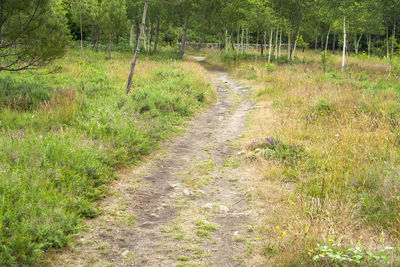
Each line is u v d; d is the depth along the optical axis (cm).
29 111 953
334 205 495
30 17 1027
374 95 1252
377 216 471
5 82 1206
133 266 382
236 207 547
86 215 489
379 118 985
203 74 2225
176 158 802
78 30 4322
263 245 418
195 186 634
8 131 730
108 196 566
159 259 398
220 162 780
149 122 1008
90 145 716
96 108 1002
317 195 552
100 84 1496
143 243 434
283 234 407
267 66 2469
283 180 645
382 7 2573
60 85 1434
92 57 2605
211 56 4053
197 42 6088
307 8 3141
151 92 1346
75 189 539
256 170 701
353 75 2217
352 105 1155
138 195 582
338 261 353
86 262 384
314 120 1059
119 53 3133
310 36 4669
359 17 2811
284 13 3253
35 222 411
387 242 410
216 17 3816
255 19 3066
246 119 1220
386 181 557
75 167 592
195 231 466
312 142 853
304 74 2172
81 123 849
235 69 2783
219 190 622
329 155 734
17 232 380
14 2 966
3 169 525
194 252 414
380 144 767
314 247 385
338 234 420
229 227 479
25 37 1035
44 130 794
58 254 391
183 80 1684
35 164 572
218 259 399
